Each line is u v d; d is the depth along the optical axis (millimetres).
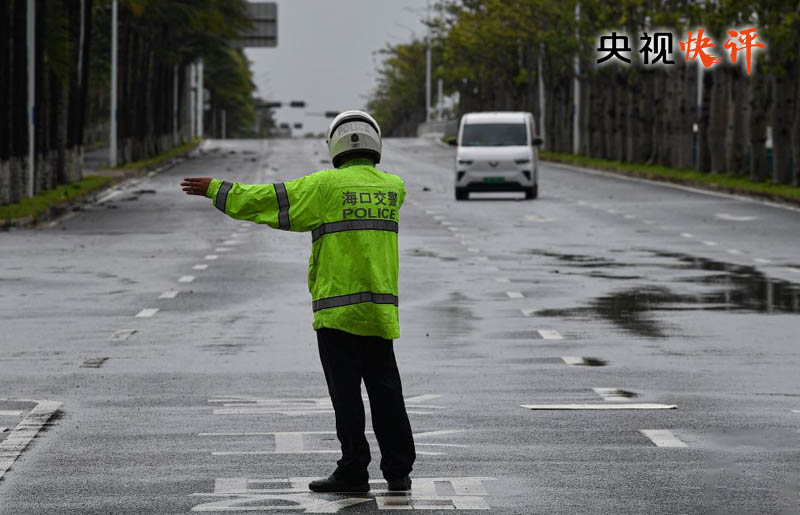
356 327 20875
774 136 114688
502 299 47312
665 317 42469
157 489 21156
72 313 43781
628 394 29312
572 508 19969
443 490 21109
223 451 23844
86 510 19922
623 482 21516
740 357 34531
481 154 107875
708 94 137750
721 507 19984
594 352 35438
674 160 155125
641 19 152875
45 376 31859
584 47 186875
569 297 47875
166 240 73062
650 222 84688
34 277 54812
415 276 54938
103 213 94938
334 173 21156
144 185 135125
